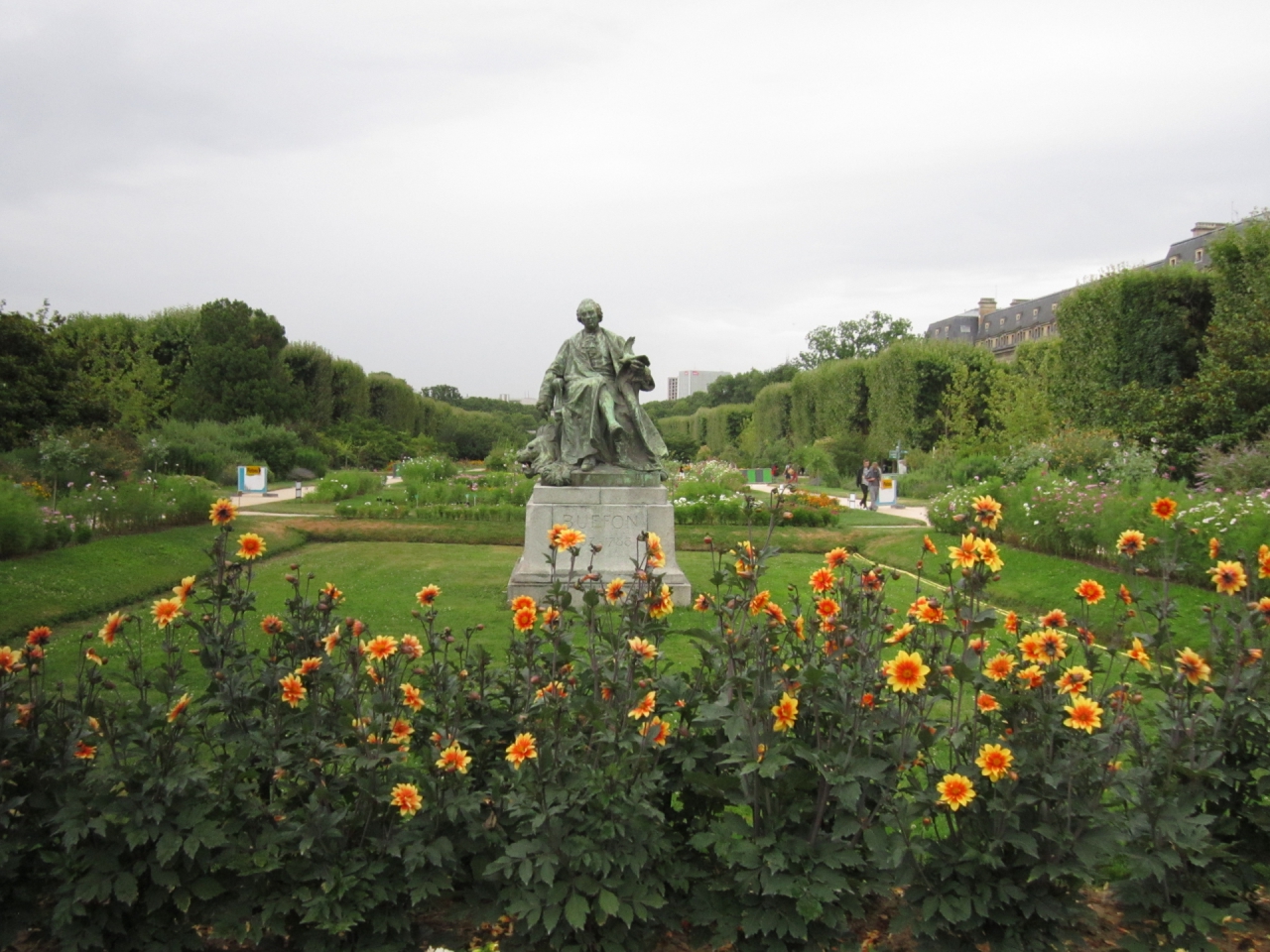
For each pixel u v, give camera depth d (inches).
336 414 2247.8
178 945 135.3
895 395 1683.1
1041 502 575.5
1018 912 137.9
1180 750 151.9
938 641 153.9
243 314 1910.7
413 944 140.9
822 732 151.5
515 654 167.5
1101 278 1159.6
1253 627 159.2
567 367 473.1
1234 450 597.9
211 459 1348.4
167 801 131.2
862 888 137.9
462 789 141.1
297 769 140.5
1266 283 892.0
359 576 541.3
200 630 155.8
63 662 309.1
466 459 2886.3
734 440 2701.8
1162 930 144.8
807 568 603.5
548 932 132.0
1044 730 141.4
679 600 427.2
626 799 135.6
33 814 138.4
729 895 143.9
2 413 879.1
